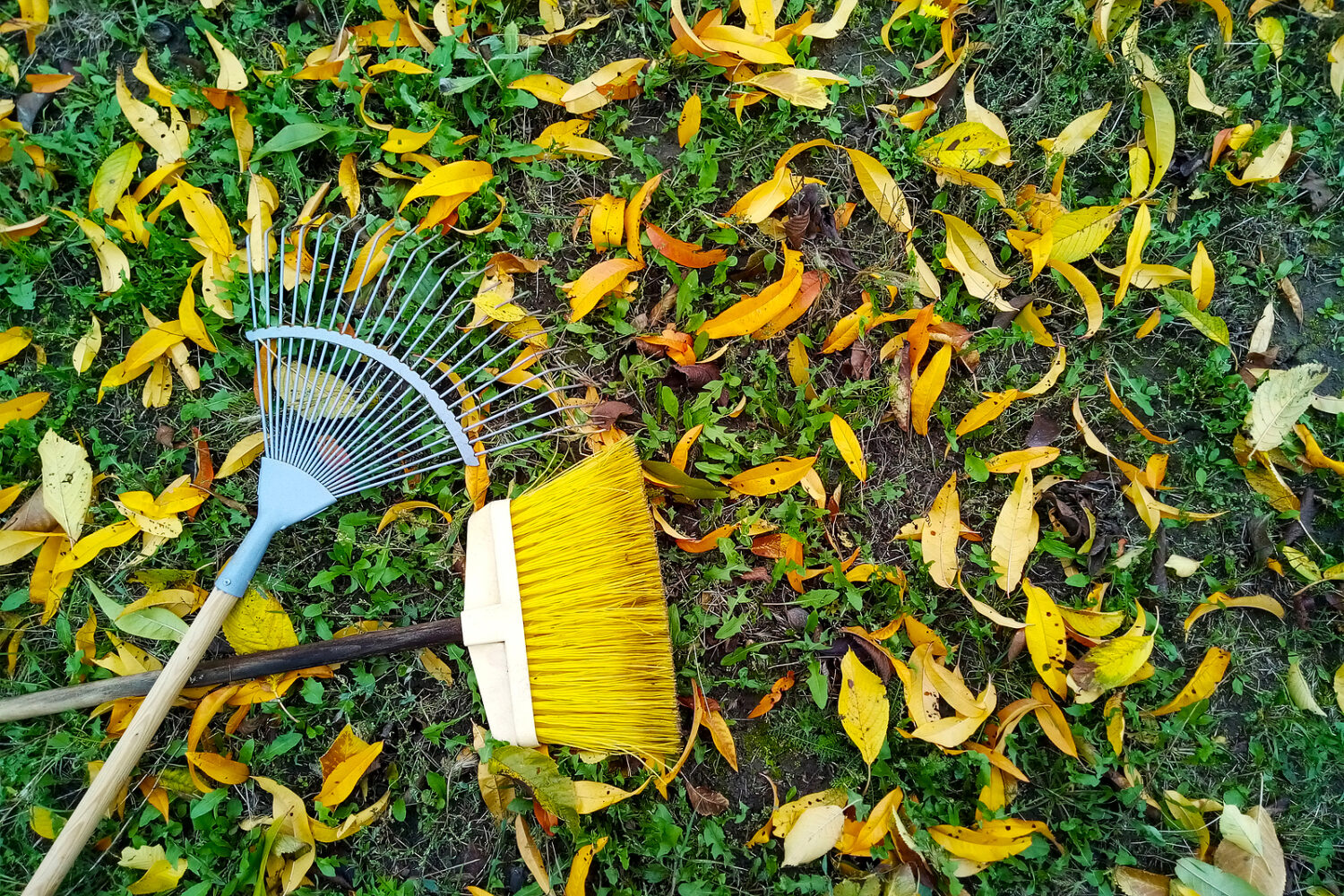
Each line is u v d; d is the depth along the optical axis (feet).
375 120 4.05
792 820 3.84
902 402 4.03
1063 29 4.15
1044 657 3.84
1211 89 4.20
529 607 3.56
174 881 3.78
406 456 3.79
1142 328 4.06
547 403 4.02
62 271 4.03
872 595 4.05
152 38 4.08
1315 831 3.99
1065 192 4.12
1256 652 4.10
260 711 3.95
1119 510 4.10
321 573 3.87
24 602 3.87
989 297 4.01
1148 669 3.94
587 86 3.95
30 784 3.78
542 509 3.62
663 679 3.64
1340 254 4.17
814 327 4.08
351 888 3.90
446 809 3.95
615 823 3.90
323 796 3.79
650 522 3.69
